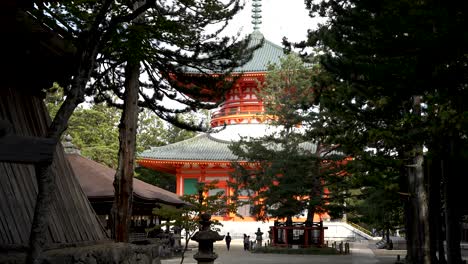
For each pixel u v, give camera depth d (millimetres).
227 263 30688
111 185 25500
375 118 20359
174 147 58156
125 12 14367
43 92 12312
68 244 10633
